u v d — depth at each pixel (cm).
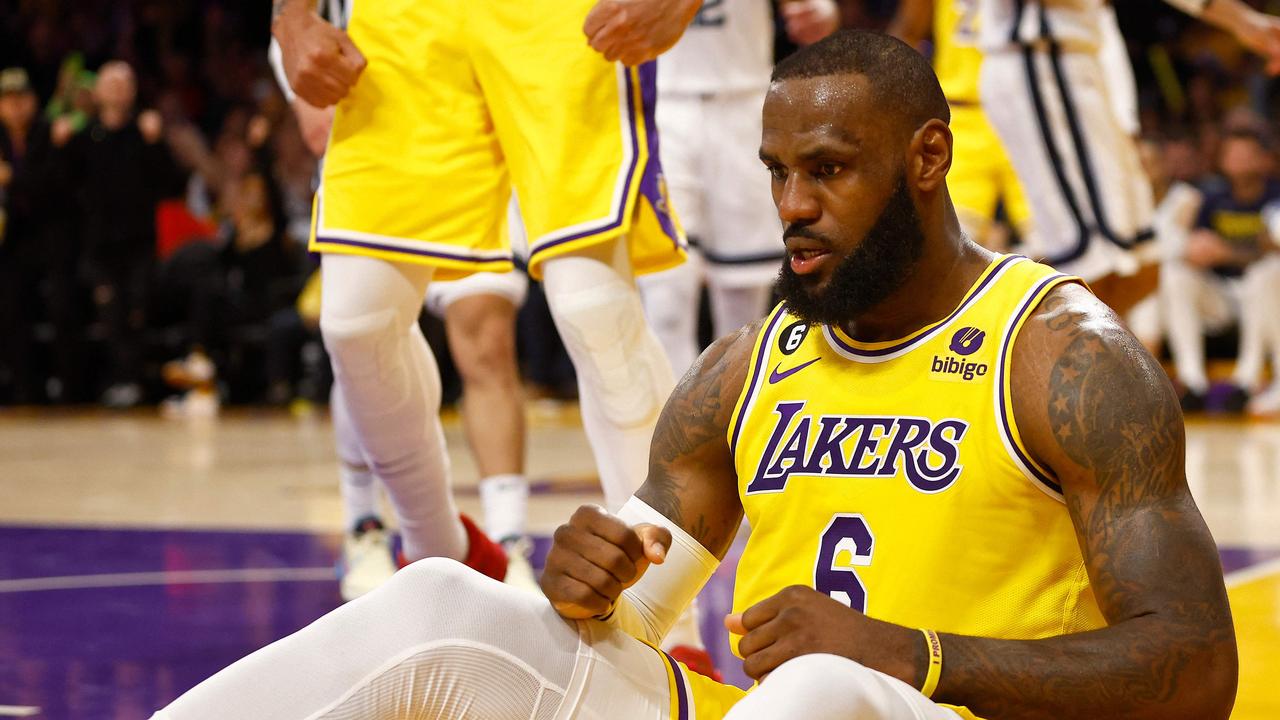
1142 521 301
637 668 330
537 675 318
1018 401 316
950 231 333
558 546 324
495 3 545
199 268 2198
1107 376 309
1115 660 292
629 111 543
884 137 318
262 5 3106
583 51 538
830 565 326
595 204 533
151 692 545
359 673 307
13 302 2266
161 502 1151
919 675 295
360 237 554
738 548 876
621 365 538
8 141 2266
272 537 958
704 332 1927
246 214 2191
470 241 564
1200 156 2145
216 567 840
